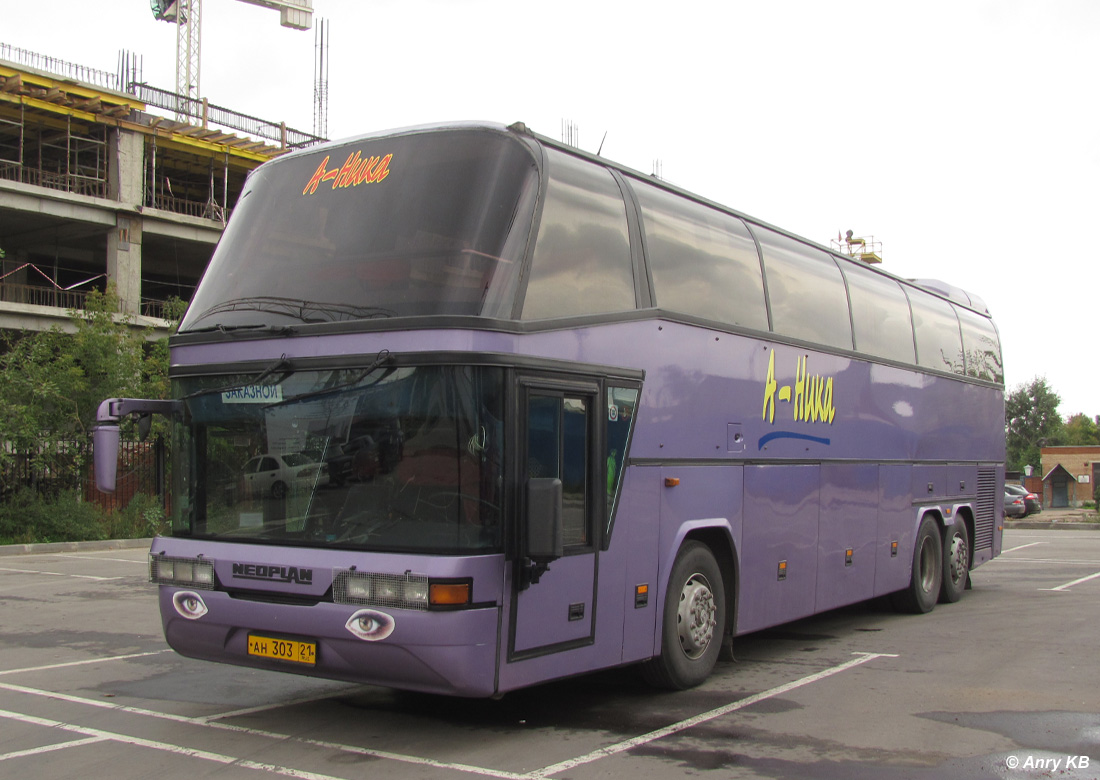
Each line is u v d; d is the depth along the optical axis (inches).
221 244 278.4
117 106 1365.7
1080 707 283.0
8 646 371.9
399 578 217.9
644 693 299.9
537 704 283.9
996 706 284.2
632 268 282.8
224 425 253.1
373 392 231.3
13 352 871.7
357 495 230.1
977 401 571.8
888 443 447.8
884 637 414.0
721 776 216.2
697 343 307.1
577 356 251.6
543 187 251.3
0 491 834.2
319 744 238.2
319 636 228.4
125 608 469.7
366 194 256.7
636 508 273.9
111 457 251.0
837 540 396.2
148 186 1521.9
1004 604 522.3
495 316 227.9
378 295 238.1
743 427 329.7
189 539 255.8
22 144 1337.4
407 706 279.6
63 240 1470.2
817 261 404.2
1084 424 4252.0
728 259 335.9
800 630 435.5
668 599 289.7
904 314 479.8
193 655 255.0
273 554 236.8
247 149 1536.7
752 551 333.4
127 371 909.2
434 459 222.8
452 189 245.3
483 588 219.5
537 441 235.9
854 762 227.3
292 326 243.4
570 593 246.4
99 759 224.8
